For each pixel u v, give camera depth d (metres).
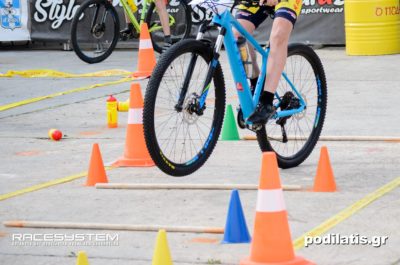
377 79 12.52
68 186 7.75
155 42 15.54
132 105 8.37
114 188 7.57
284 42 7.29
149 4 15.80
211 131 7.49
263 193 5.20
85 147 9.35
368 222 6.34
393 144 8.76
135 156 8.35
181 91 7.06
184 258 5.77
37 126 10.51
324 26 15.66
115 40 15.54
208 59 7.20
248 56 7.52
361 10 14.59
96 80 13.66
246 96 7.30
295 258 5.24
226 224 6.09
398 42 14.76
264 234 5.19
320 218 6.48
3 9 17.34
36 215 6.91
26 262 5.90
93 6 16.03
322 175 7.20
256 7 7.50
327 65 13.96
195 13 16.12
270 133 8.73
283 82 8.17
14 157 9.00
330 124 9.80
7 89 13.12
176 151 8.51
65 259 5.93
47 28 17.33
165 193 7.36
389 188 7.18
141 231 6.40
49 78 13.98
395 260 5.59
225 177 7.78
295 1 7.29
